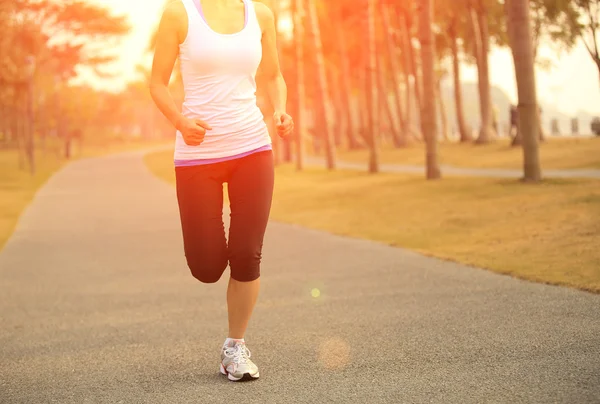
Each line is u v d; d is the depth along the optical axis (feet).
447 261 29.07
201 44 12.90
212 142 13.14
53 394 13.56
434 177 71.72
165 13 12.98
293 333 17.71
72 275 33.37
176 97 174.29
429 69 72.18
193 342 17.63
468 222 40.37
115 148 385.50
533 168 54.60
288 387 12.94
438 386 12.37
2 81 152.05
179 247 42.47
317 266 30.94
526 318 17.42
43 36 159.53
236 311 13.74
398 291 23.24
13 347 18.49
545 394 11.51
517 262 26.91
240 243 13.39
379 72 169.99
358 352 15.23
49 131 303.27
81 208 76.13
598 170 63.93
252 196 13.29
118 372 14.99
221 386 13.30
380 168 108.58
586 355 13.64
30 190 107.65
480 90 123.03
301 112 122.83
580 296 19.79
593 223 33.45
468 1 123.24
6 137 294.66
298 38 125.18
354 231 43.60
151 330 19.67
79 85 265.34
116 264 36.42
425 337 16.19
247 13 13.34
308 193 75.25
